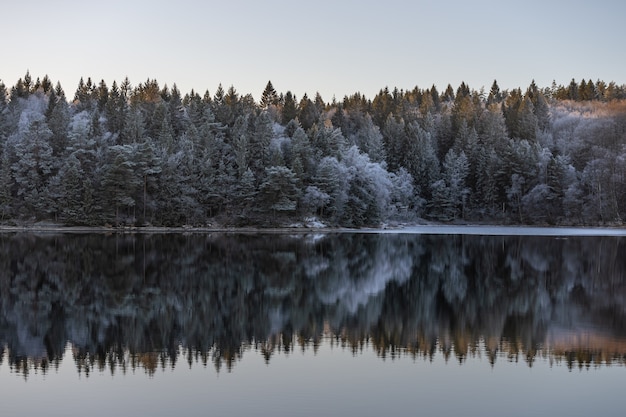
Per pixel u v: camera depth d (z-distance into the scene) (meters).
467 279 40.53
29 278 39.06
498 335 23.39
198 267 46.06
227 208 106.12
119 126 124.50
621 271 45.03
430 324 25.48
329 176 104.56
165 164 101.75
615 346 21.61
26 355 20.20
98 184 100.25
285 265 47.97
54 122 110.69
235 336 23.14
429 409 15.11
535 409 15.18
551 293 34.28
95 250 59.75
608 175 115.69
